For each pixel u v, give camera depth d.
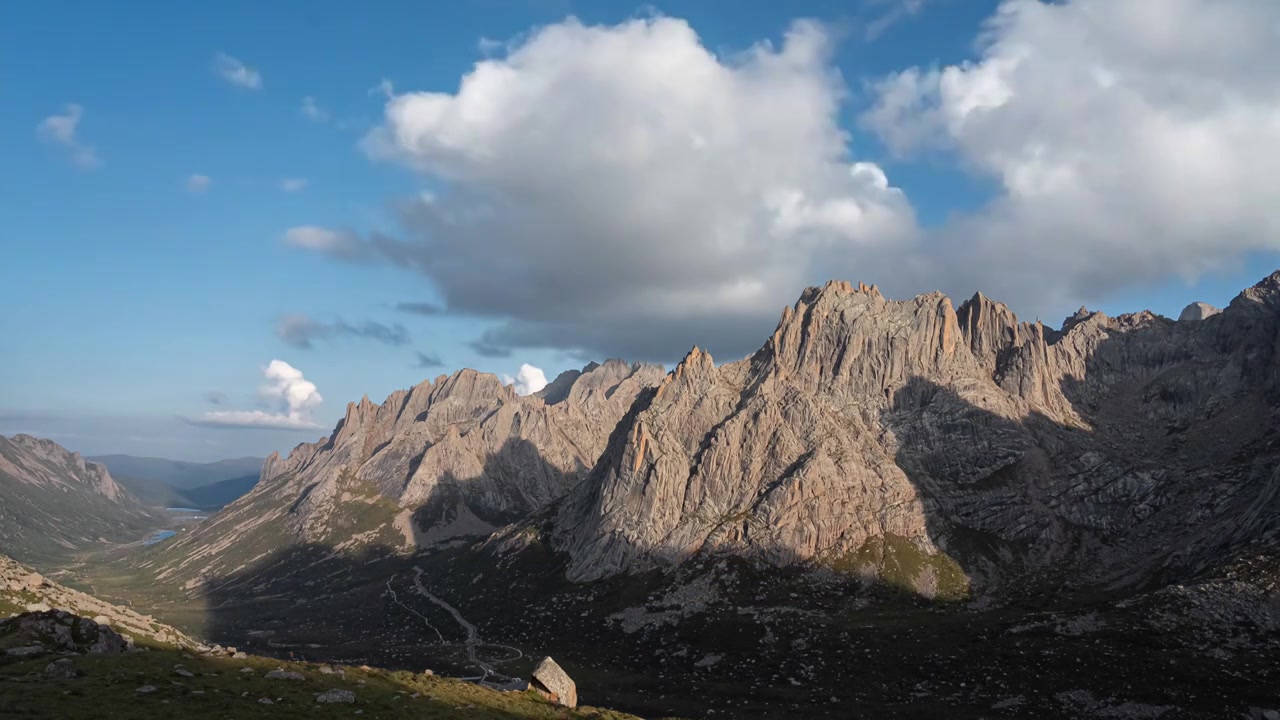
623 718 106.44
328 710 82.31
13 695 70.44
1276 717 148.88
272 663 99.62
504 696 106.56
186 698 77.00
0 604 110.94
